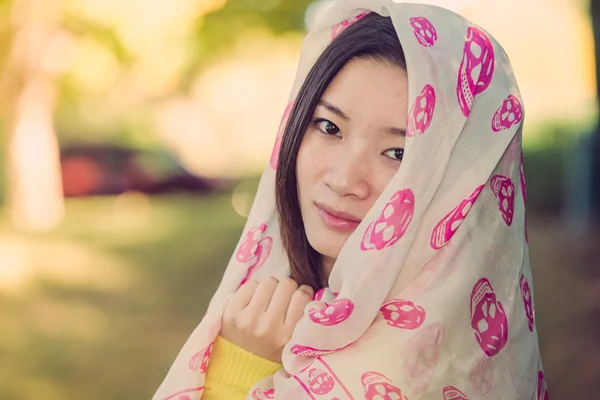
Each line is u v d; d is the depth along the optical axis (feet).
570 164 38.60
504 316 5.40
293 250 6.09
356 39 5.51
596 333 21.07
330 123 5.62
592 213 37.35
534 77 62.23
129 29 43.86
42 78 46.57
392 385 5.09
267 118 80.84
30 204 47.80
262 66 76.84
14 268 35.53
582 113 47.16
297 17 42.96
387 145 5.41
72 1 43.65
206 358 5.80
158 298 29.30
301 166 5.71
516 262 5.57
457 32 5.55
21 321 26.27
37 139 47.67
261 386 5.55
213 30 43.55
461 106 5.38
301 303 5.78
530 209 44.09
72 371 20.89
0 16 44.32
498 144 5.49
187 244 41.70
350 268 5.23
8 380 20.07
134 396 18.93
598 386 17.66
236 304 5.85
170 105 72.95
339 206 5.43
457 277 5.28
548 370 18.98
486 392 5.26
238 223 49.42
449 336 5.20
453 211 5.32
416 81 5.24
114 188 61.05
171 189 62.28
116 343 23.49
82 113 63.77
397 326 5.21
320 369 5.22
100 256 38.47
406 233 5.19
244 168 79.51
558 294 25.49
